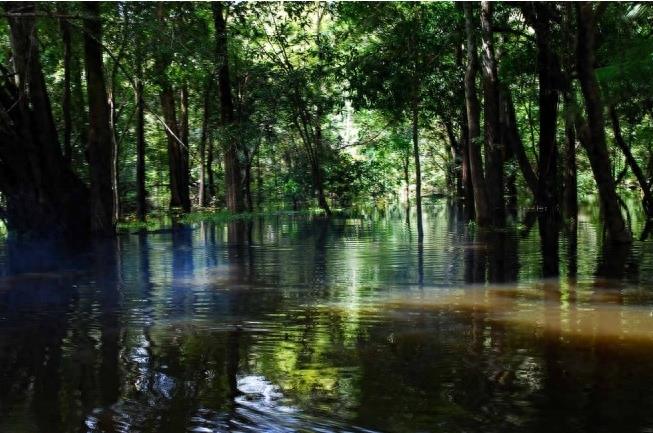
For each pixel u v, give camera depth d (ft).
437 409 11.21
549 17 48.65
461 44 75.15
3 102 53.98
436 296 22.18
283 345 15.67
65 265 32.71
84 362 14.35
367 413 11.07
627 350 14.76
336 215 81.92
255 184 128.16
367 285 24.82
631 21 47.44
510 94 67.51
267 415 11.03
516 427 10.41
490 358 14.26
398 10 69.31
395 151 129.90
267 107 94.48
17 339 16.51
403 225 59.57
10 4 49.57
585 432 10.19
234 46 89.56
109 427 10.64
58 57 73.15
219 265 31.94
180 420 10.86
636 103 52.90
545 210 54.75
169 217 86.89
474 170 52.95
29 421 10.92
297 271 29.22
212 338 16.47
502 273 27.25
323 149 109.70
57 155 56.13
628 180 105.09
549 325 17.40
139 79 73.36
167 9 51.75
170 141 96.37
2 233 60.90
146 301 21.98
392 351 14.98
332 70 81.25
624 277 25.61
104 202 54.65
